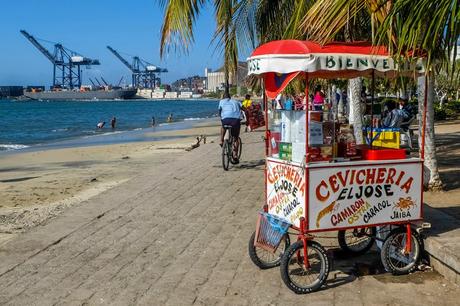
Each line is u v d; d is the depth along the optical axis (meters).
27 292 5.23
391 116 14.20
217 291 5.16
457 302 4.70
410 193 5.29
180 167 13.84
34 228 7.65
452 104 36.84
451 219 6.38
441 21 4.26
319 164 4.91
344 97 30.62
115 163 17.64
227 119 13.40
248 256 6.20
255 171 12.90
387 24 4.53
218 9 8.74
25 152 23.17
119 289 5.27
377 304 4.72
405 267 5.42
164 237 7.12
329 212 4.98
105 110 97.38
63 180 13.84
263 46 5.10
